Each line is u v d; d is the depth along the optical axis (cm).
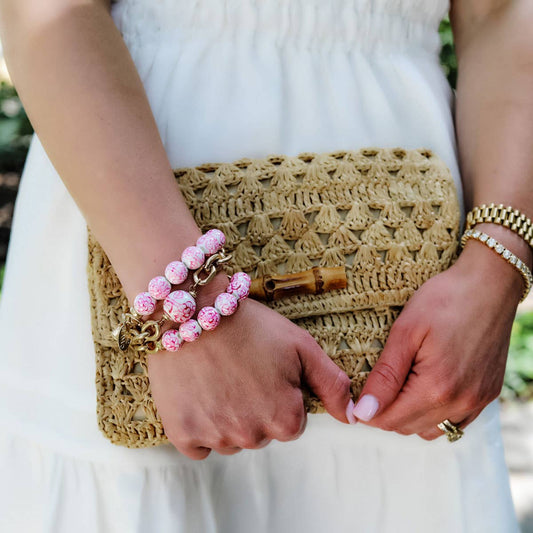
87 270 80
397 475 92
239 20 85
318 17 87
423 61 99
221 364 69
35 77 70
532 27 94
